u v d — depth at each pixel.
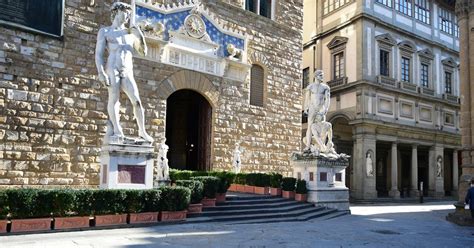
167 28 20.38
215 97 22.11
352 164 36.66
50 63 16.88
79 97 17.50
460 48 20.98
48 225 11.15
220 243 10.51
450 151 43.59
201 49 21.67
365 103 33.66
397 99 36.41
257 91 24.41
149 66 19.69
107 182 12.63
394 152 35.69
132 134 18.89
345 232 13.54
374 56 34.94
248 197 17.73
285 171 24.80
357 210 23.55
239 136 22.94
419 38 39.09
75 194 11.59
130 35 13.90
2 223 10.51
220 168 21.98
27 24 16.44
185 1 21.19
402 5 38.25
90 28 18.03
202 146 22.61
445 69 41.97
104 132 18.02
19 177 15.78
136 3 19.33
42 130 16.45
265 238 11.55
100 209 12.04
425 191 41.06
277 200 18.38
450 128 41.25
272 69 25.06
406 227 15.61
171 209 13.55
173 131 27.70
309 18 40.56
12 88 15.91
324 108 21.00
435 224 16.91
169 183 18.00
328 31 37.84
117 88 13.22
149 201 13.07
